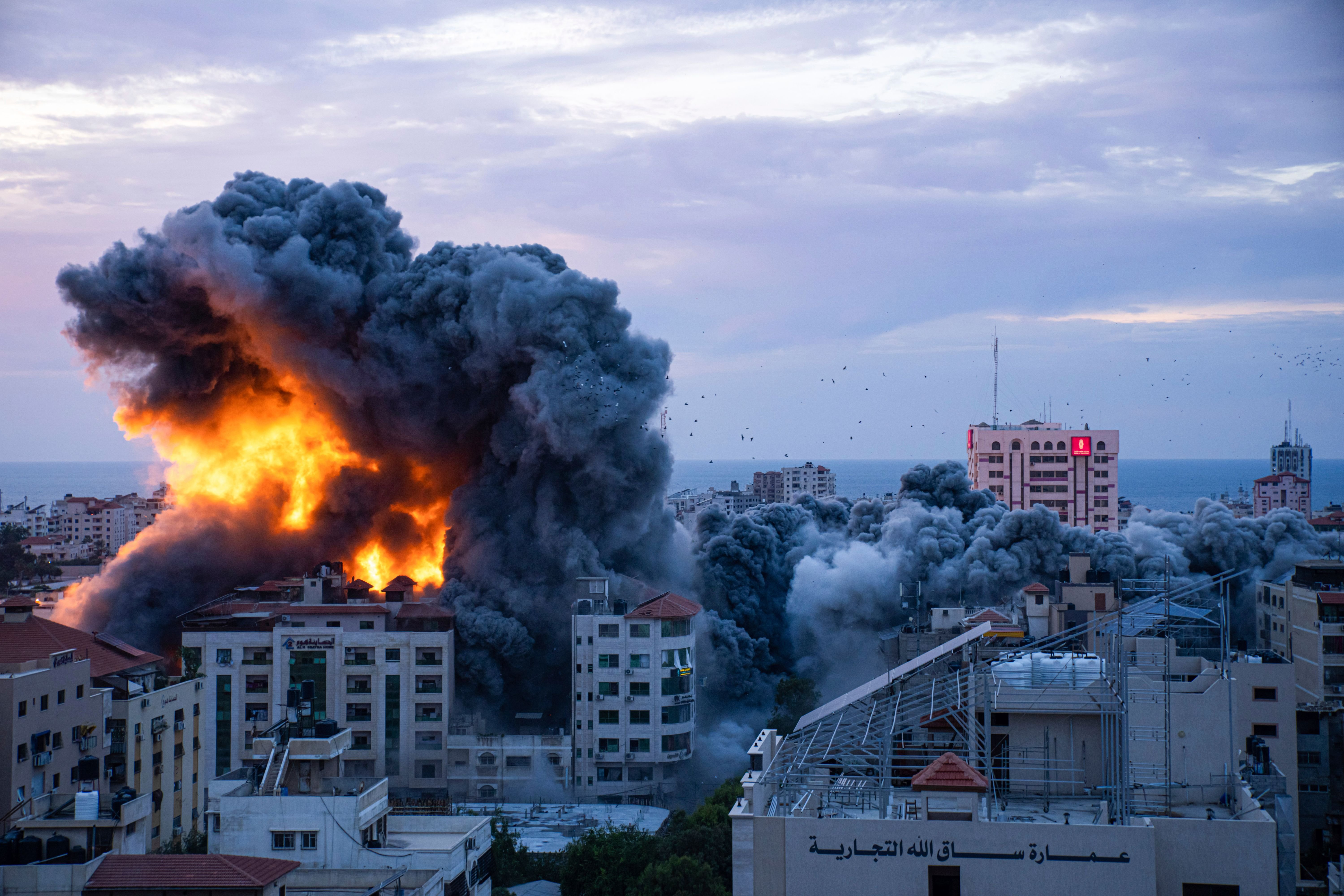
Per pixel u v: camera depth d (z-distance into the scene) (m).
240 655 148.12
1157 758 62.19
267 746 79.06
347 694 148.75
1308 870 86.25
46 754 85.19
